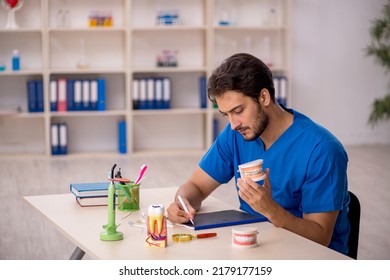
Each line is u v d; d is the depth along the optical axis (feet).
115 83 21.84
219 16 21.99
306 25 22.57
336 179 7.01
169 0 21.65
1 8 20.66
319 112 23.02
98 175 18.25
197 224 6.86
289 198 7.40
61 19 20.70
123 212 7.47
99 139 22.03
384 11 21.44
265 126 7.05
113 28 20.44
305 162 7.16
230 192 16.42
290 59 21.71
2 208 14.88
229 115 6.89
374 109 20.61
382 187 17.04
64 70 20.48
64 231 6.69
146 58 21.88
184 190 7.82
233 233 6.16
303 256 5.88
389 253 11.96
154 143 22.48
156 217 6.08
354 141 23.38
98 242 6.27
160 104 21.36
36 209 7.61
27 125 21.57
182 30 21.93
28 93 20.56
